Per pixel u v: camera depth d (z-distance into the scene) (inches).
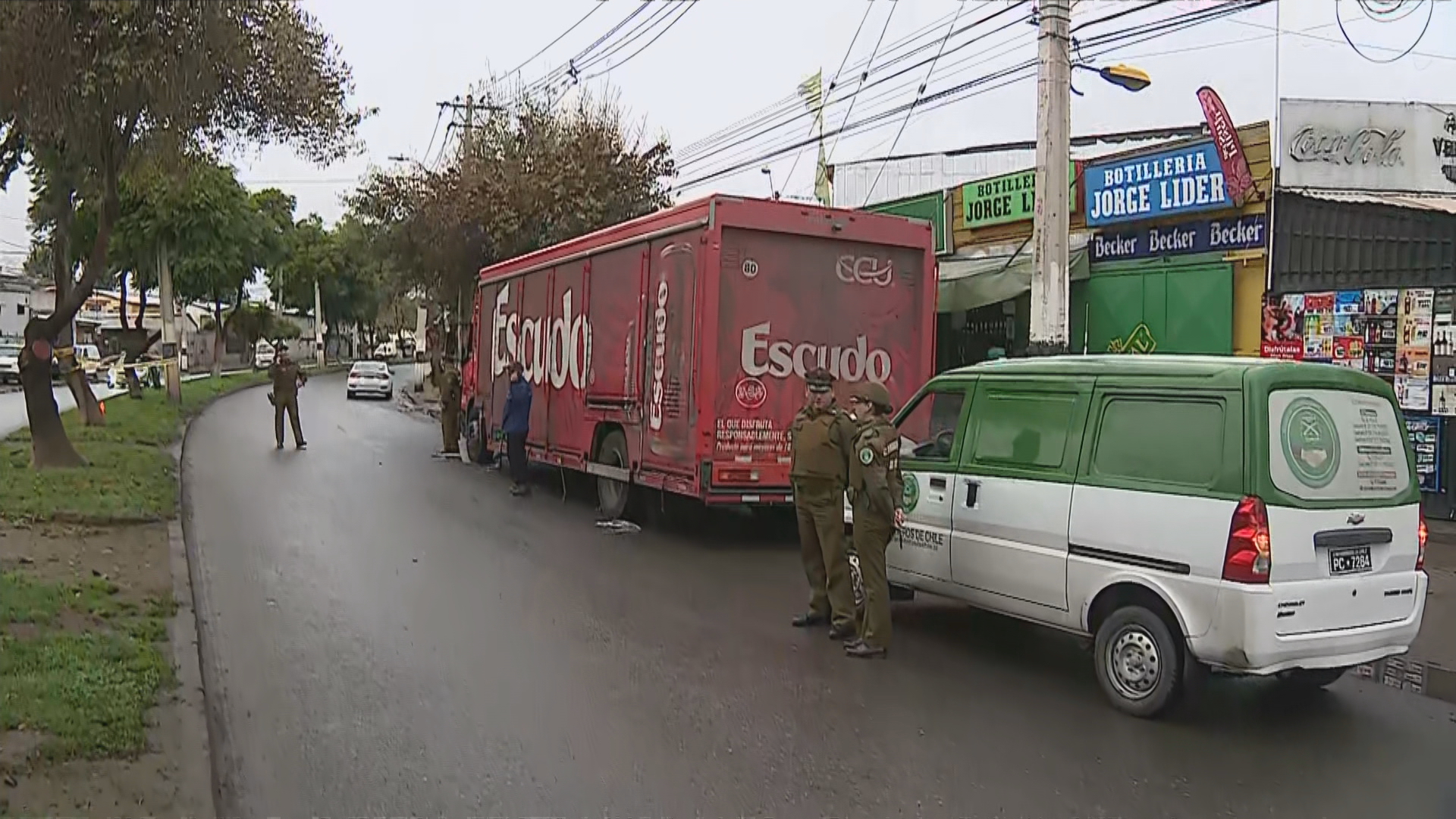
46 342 586.9
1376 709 269.7
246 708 248.4
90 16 354.3
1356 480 253.3
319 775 212.2
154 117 424.5
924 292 471.8
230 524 483.8
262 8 448.1
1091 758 230.8
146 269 1294.3
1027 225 688.4
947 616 351.9
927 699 267.0
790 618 345.7
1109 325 629.9
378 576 388.8
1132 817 201.9
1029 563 283.1
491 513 546.3
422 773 214.4
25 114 377.1
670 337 464.1
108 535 425.4
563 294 584.4
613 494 522.9
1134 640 257.8
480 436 749.9
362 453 828.0
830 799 207.2
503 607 347.9
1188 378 256.4
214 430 983.0
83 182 548.7
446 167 1257.4
